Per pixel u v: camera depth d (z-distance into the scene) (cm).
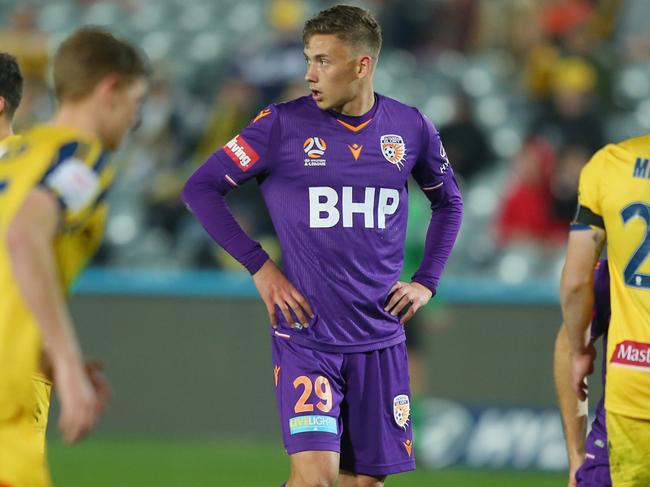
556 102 4066
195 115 4441
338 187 1595
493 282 3145
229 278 3200
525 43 4719
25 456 1193
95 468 2794
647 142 1357
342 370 1617
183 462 2877
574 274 1393
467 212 4038
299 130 1598
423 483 2714
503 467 2902
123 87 1211
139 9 5491
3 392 1171
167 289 3192
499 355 3112
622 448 1366
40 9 5569
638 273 1348
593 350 1470
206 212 1603
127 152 4353
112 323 3203
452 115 4250
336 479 1580
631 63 4812
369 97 1619
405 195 1656
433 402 2927
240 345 3175
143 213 4091
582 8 4766
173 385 3188
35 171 1140
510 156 4269
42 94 4544
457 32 4866
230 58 4650
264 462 2891
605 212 1362
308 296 1602
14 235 1105
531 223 3919
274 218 1620
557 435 2902
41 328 1105
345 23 1562
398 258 1648
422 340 2912
